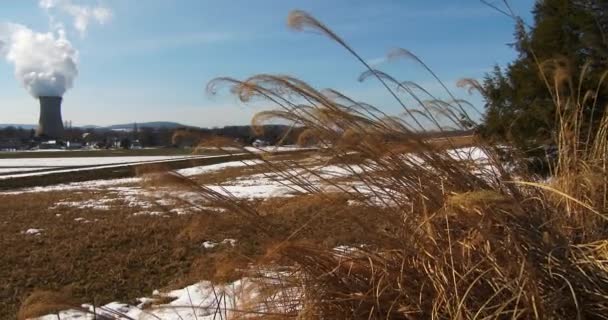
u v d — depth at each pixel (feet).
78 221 43.68
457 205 8.61
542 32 30.68
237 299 10.88
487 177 10.53
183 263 26.96
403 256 9.26
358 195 9.77
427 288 9.09
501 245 8.50
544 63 12.96
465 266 8.81
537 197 10.20
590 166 10.59
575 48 29.27
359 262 9.64
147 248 31.01
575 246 8.85
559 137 11.53
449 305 8.51
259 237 9.94
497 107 30.12
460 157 10.57
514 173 11.30
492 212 8.64
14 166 164.76
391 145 9.68
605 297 8.26
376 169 9.72
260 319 9.57
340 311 9.36
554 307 8.03
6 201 64.03
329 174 9.91
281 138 10.03
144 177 9.31
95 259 29.60
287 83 9.71
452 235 9.28
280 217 10.26
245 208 9.88
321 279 9.43
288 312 9.64
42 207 55.98
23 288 24.61
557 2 31.71
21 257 30.60
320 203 9.76
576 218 9.99
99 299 22.29
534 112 24.49
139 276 25.80
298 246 9.24
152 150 295.28
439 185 9.69
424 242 9.25
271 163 10.00
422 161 9.87
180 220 38.24
